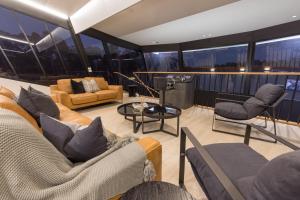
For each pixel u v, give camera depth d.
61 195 0.77
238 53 5.02
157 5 2.95
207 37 5.26
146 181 1.02
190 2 2.80
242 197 0.76
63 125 1.13
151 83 5.77
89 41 5.12
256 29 4.28
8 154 0.68
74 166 1.00
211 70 5.82
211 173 1.08
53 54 4.44
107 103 4.82
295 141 2.45
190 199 0.87
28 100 1.75
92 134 1.01
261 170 0.74
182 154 1.46
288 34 3.76
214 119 3.12
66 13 4.13
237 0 2.67
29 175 0.72
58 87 4.13
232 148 1.36
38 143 0.79
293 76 3.29
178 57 6.28
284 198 0.61
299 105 3.39
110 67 5.93
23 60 3.92
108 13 3.23
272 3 2.86
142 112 2.70
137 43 6.38
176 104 4.33
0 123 0.71
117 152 1.06
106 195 0.88
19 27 3.74
